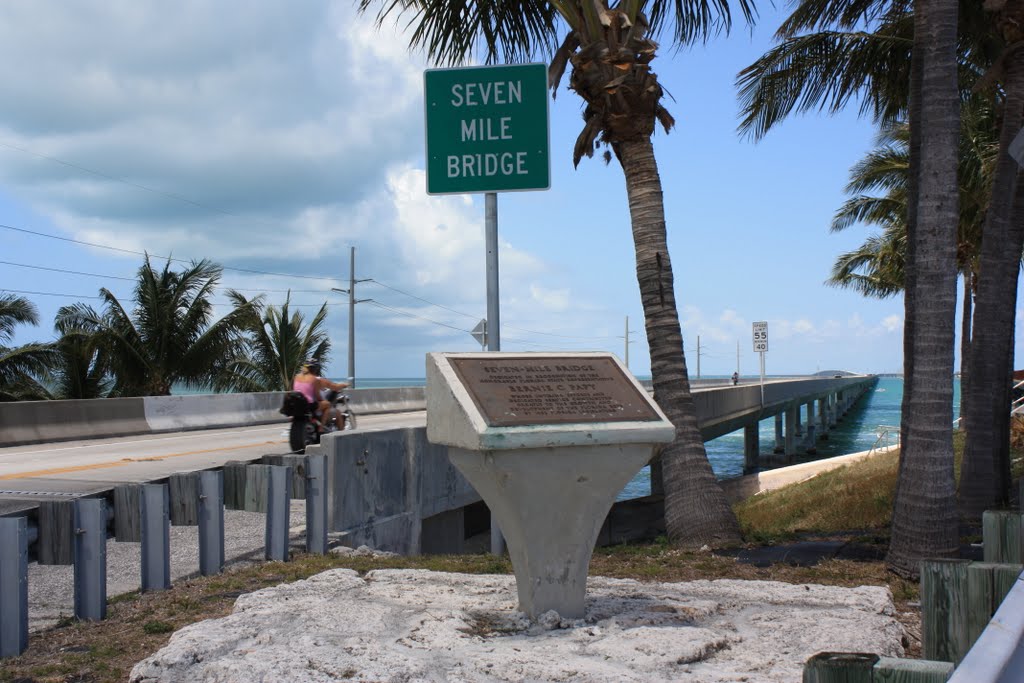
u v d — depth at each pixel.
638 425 4.96
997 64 11.55
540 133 7.56
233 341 33.66
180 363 32.75
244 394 27.34
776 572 7.63
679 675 4.14
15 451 17.48
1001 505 12.32
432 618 5.13
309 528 8.25
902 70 14.92
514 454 4.81
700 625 5.15
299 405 14.52
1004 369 12.82
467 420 4.82
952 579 3.58
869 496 15.97
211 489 7.16
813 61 15.05
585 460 4.94
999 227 11.85
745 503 23.47
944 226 7.33
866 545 8.95
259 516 10.25
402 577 6.50
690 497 9.84
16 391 27.81
